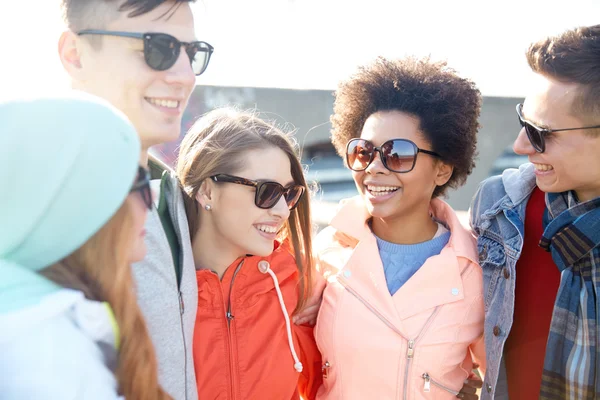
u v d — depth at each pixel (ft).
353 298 6.16
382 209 6.12
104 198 3.03
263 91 24.94
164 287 4.41
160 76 4.43
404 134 6.04
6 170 2.84
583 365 5.24
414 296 6.08
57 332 2.92
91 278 3.24
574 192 5.77
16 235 2.92
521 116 5.82
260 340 5.62
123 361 3.39
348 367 5.99
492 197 6.49
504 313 5.86
